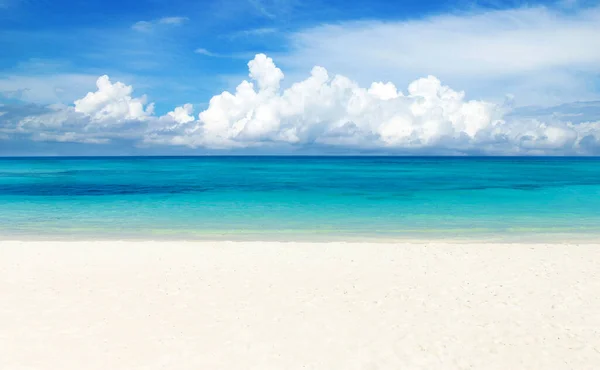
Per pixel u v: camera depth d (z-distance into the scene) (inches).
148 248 588.1
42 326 333.1
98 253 561.0
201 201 1213.7
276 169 3558.1
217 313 363.3
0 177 2298.2
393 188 1606.8
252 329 332.2
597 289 420.2
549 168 3595.0
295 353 295.0
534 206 1092.5
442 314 361.4
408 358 288.2
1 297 395.5
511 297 400.5
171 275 469.4
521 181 1961.1
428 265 508.7
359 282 446.9
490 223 852.6
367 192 1454.2
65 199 1261.1
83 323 339.9
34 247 590.6
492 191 1472.7
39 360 280.4
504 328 334.0
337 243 623.8
